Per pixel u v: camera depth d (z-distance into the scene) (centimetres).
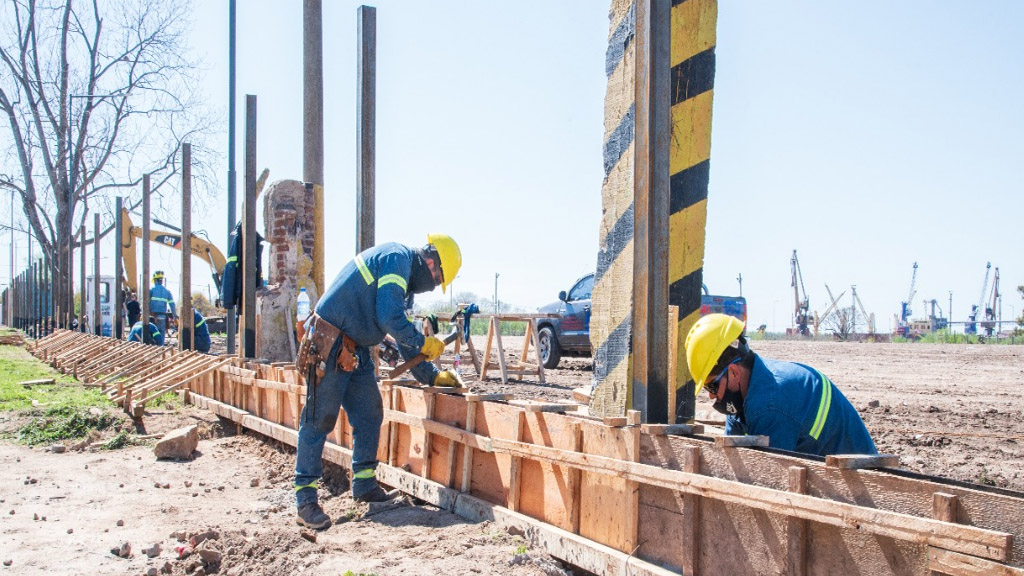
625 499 354
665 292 362
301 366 493
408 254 506
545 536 393
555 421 404
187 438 711
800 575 273
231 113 1114
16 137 3472
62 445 757
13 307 4841
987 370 1669
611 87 544
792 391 344
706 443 315
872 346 3322
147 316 1667
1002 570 213
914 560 239
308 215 1012
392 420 563
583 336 1481
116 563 416
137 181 3503
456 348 1363
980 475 588
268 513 525
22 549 439
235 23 1122
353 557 397
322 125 1069
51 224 3541
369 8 741
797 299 7256
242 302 972
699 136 491
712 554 309
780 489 282
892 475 250
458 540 414
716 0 495
